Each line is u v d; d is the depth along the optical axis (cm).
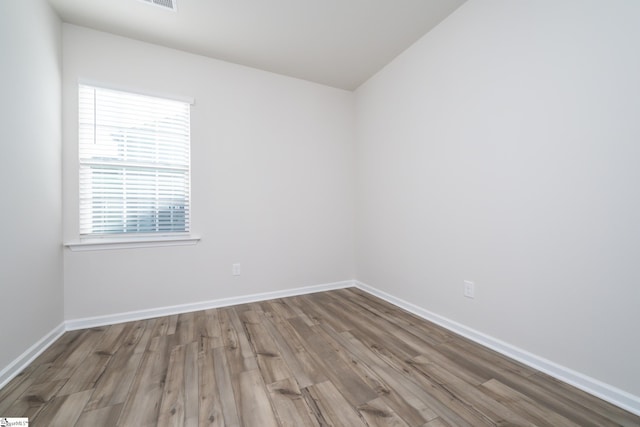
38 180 178
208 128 262
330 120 327
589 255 139
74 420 121
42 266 183
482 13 187
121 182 233
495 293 183
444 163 218
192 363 167
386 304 277
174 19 211
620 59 127
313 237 318
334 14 208
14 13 155
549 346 155
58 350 182
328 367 163
